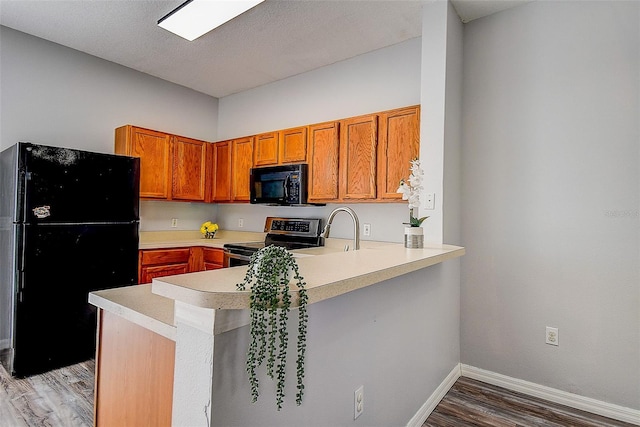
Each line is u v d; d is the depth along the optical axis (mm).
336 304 1289
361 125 2855
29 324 2363
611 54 2082
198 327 847
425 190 2318
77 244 2570
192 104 4180
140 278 3197
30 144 2357
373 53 3139
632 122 2014
